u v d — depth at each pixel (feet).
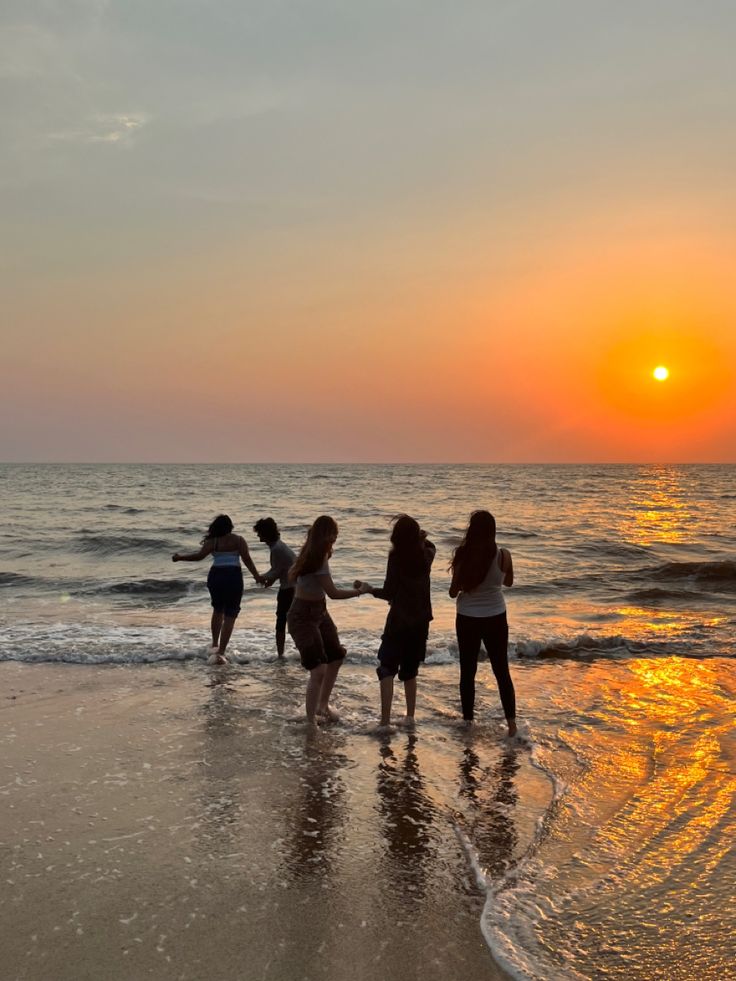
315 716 22.35
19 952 10.75
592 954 10.62
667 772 17.87
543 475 397.60
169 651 30.35
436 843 14.33
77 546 75.72
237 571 29.94
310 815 15.56
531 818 15.42
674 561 67.77
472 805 16.10
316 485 255.29
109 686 25.61
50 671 27.61
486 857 13.74
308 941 11.07
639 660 30.22
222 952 10.78
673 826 14.89
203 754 19.11
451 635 34.45
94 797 16.35
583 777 17.65
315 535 21.93
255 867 13.34
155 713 22.56
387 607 43.09
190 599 46.21
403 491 214.07
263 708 23.18
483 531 21.08
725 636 34.53
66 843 14.21
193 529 94.73
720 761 18.54
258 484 263.29
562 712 22.98
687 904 11.94
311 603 21.80
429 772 18.02
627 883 12.67
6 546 75.92
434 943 11.03
